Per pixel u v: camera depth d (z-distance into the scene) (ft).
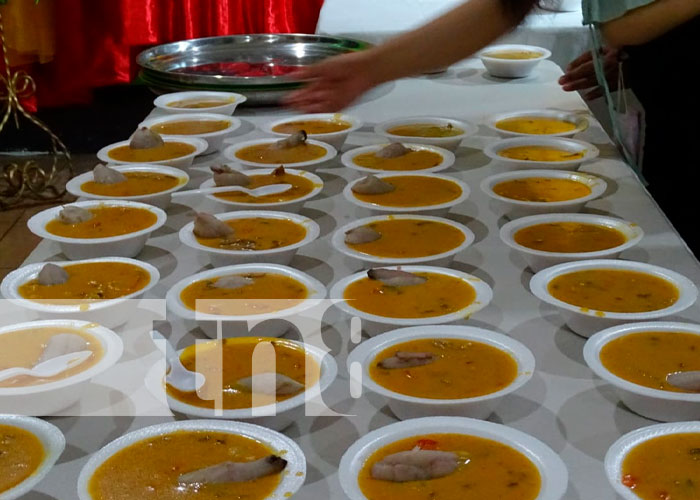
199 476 2.86
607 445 3.17
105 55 14.44
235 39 8.54
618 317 3.78
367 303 4.05
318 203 5.62
